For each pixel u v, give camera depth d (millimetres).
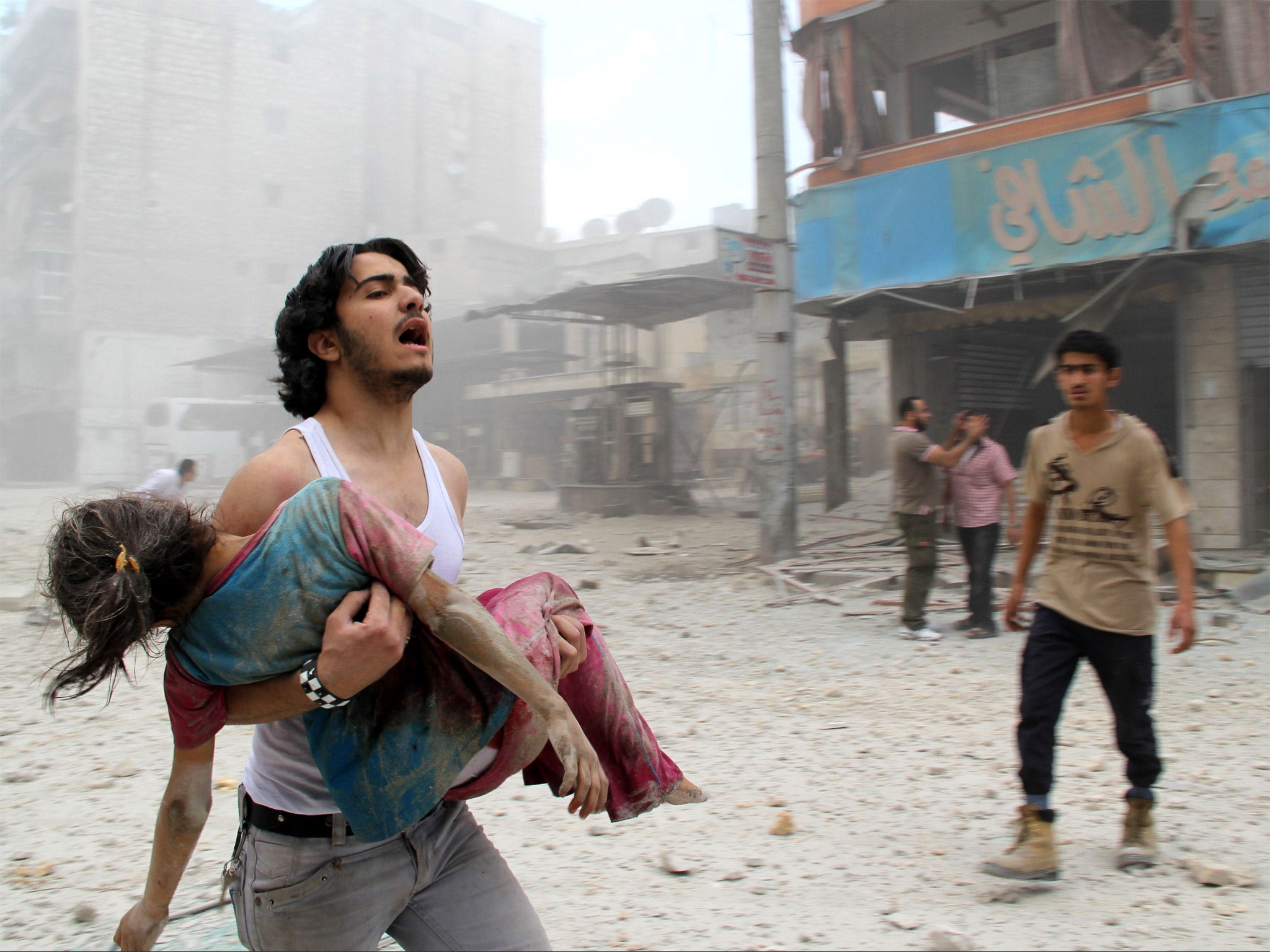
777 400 11484
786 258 11391
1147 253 11109
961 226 12547
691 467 27234
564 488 22391
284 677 1338
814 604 9367
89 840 3879
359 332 1586
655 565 12828
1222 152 10578
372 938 1530
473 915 1621
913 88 15445
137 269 41281
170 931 2953
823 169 14500
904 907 3094
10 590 10391
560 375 34625
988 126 12922
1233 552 11312
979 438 7617
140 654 7785
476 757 1546
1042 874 3234
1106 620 3256
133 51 41062
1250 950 2730
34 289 40688
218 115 42969
